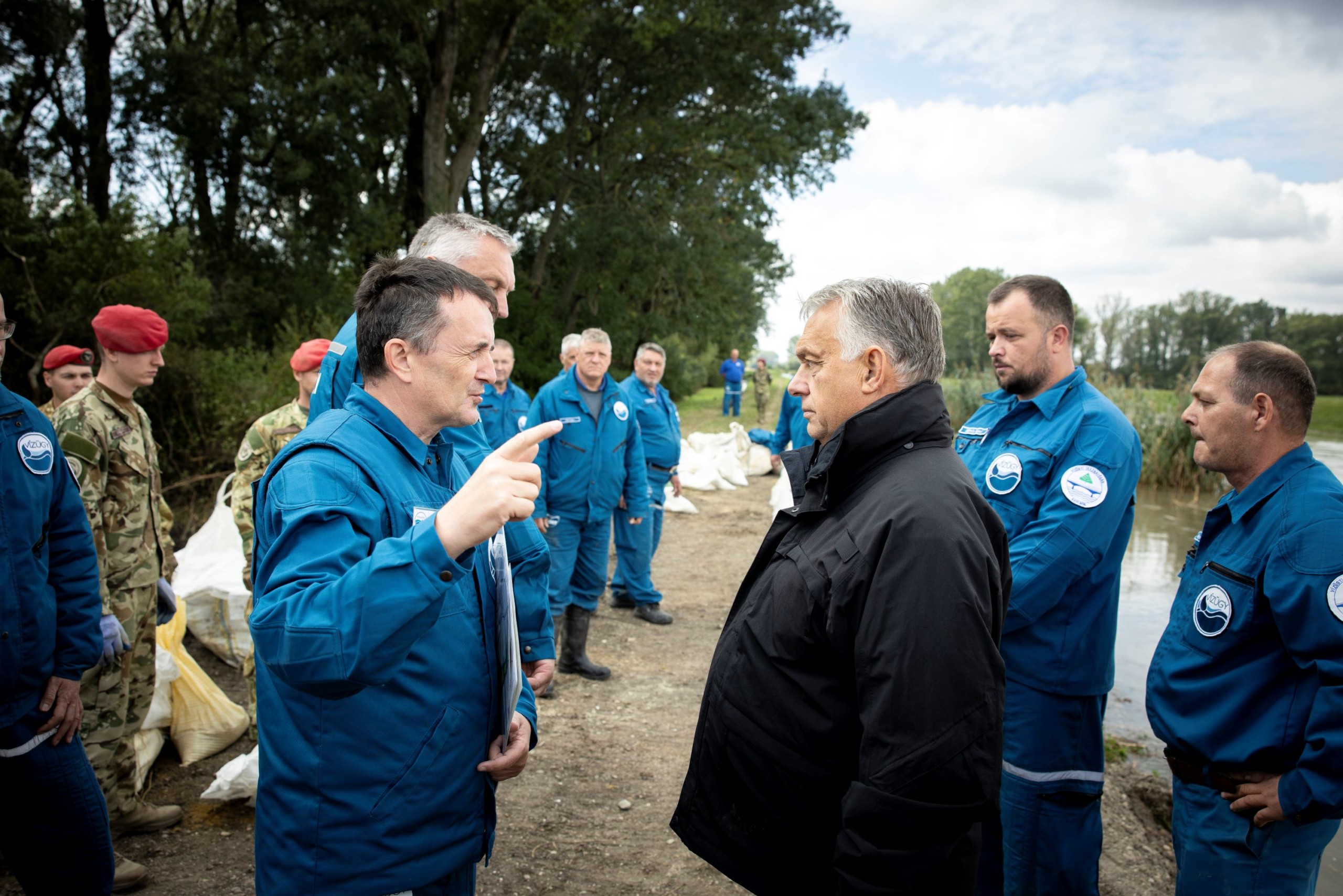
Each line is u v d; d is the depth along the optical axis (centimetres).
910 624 133
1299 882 188
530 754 367
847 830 135
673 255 2264
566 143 2239
